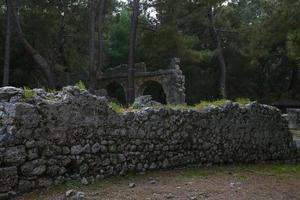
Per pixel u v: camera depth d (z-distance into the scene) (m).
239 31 41.34
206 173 10.31
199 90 44.97
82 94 8.30
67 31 32.56
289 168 12.88
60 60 32.94
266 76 49.62
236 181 9.63
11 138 6.96
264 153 13.51
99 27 27.36
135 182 8.60
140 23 26.89
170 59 36.88
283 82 50.09
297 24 21.84
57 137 7.75
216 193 8.22
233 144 12.28
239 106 12.73
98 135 8.58
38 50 30.62
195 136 11.02
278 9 22.69
